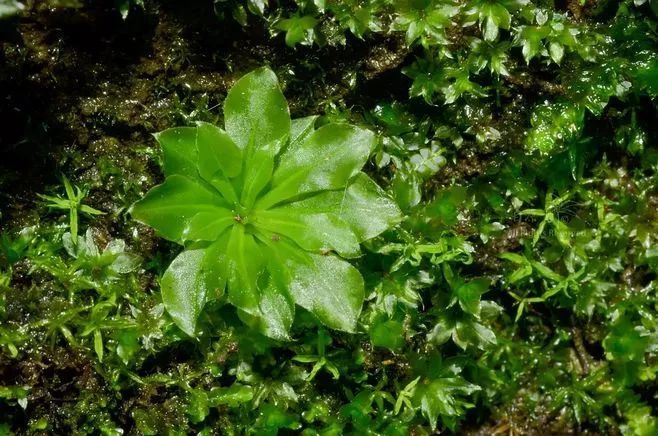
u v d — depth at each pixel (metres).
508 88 0.25
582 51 0.25
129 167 0.25
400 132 0.25
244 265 0.24
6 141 0.24
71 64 0.24
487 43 0.24
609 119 0.25
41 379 0.24
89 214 0.25
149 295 0.24
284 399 0.24
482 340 0.25
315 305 0.24
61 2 0.24
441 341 0.25
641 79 0.25
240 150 0.24
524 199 0.25
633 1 0.25
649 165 0.26
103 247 0.25
